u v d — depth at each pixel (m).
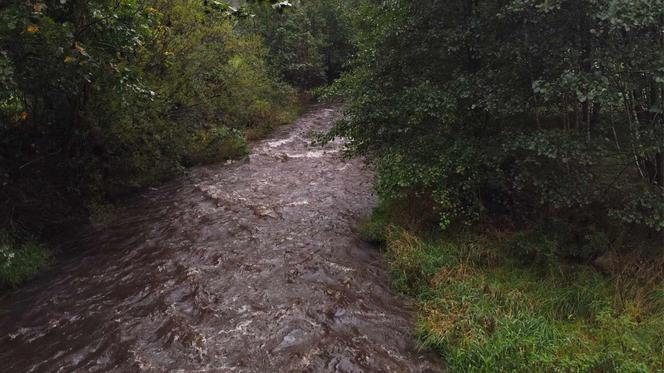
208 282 6.58
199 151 13.56
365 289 6.50
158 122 10.62
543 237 6.69
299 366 4.88
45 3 6.52
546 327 5.21
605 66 5.53
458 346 5.15
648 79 5.54
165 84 10.92
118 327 5.60
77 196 9.28
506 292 6.00
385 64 7.89
